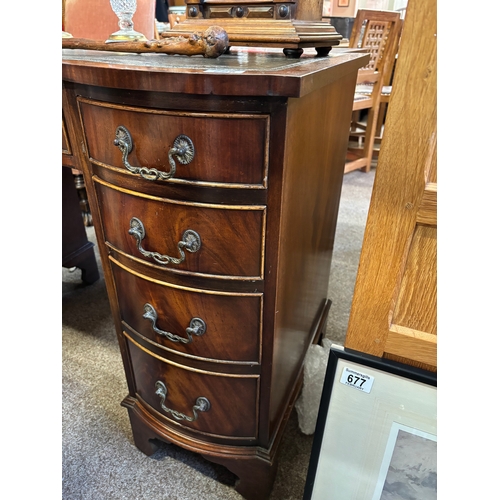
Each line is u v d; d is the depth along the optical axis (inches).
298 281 30.2
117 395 44.0
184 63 23.5
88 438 39.2
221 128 19.6
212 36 25.1
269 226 21.9
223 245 22.9
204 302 25.3
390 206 20.1
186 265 24.2
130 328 30.7
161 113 20.2
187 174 21.3
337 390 25.4
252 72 18.5
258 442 30.9
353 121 121.6
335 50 38.7
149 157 21.9
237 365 27.3
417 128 18.2
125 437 39.4
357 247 72.9
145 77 19.2
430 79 17.3
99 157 24.6
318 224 34.1
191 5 33.1
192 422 31.7
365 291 22.3
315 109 24.5
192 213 22.4
